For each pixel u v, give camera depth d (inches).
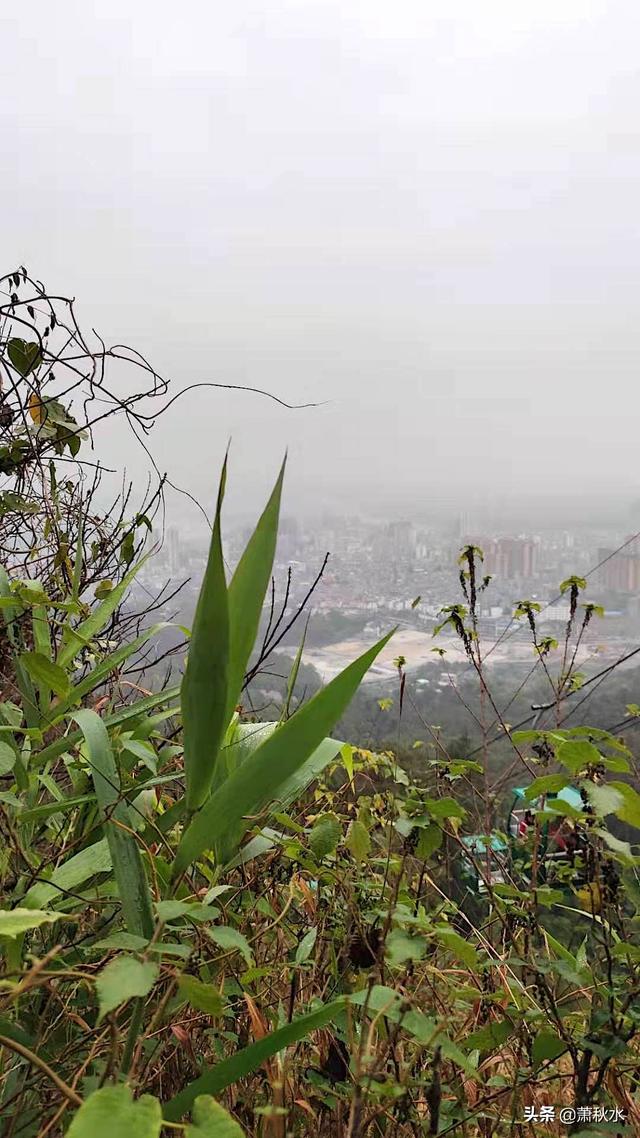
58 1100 38.7
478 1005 55.1
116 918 50.5
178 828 58.6
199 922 41.1
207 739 39.1
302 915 64.8
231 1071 35.4
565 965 45.9
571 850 52.1
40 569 82.8
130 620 86.1
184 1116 36.9
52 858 51.4
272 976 58.0
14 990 26.0
